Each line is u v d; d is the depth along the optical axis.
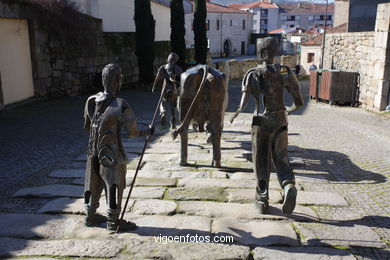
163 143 9.38
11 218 5.23
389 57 13.87
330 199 5.93
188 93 7.09
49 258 4.26
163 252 4.37
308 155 8.50
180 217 5.29
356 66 17.08
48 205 5.62
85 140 9.70
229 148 8.98
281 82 5.31
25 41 14.88
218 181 6.66
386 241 4.67
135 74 22.97
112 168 4.62
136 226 4.98
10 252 4.38
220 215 5.37
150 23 21.19
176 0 22.00
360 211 5.54
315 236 4.78
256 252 4.38
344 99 16.44
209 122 7.41
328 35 22.14
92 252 4.36
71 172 7.17
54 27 15.70
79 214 5.38
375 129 11.42
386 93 14.20
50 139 9.75
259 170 5.36
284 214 5.38
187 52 27.72
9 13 13.48
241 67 31.78
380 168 7.58
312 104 17.08
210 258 4.26
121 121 4.55
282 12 88.44
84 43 17.30
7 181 6.74
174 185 6.47
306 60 34.47
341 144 9.53
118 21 23.72
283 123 5.29
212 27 57.34
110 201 4.70
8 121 11.91
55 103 15.45
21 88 14.73
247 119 12.77
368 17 20.00
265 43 5.25
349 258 4.27
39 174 7.12
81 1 19.47
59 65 16.75
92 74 18.70
